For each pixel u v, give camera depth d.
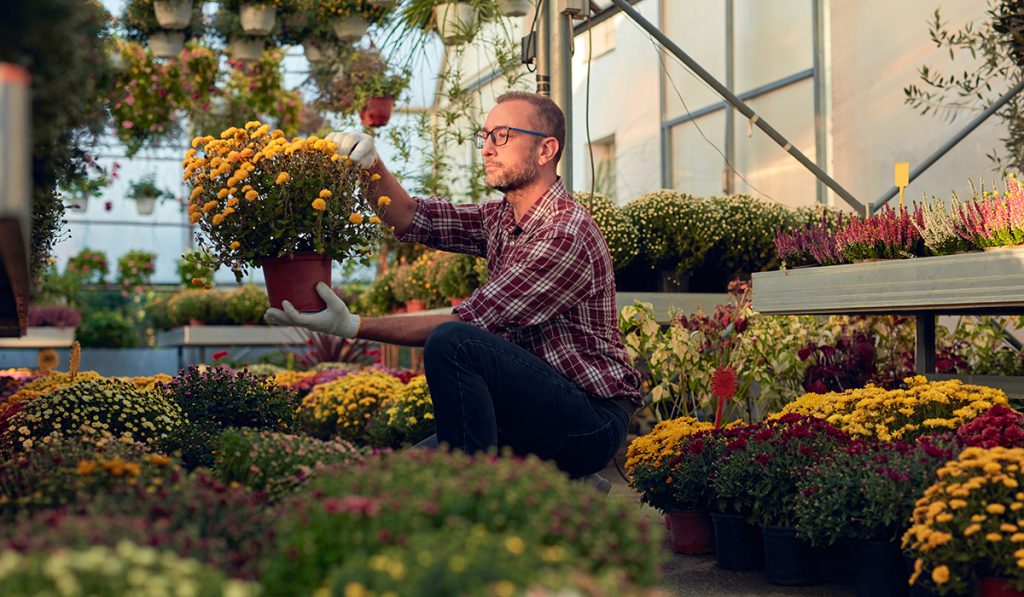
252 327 11.56
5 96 1.13
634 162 8.99
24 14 1.32
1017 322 5.08
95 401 3.18
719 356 4.38
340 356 8.59
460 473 1.43
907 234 3.36
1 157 1.13
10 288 2.23
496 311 2.54
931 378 3.54
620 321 4.57
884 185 6.48
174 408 3.49
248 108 10.59
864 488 2.26
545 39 4.20
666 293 5.28
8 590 1.00
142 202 13.48
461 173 8.83
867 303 3.33
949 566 1.93
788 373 4.45
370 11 7.80
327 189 2.47
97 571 1.03
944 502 1.94
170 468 1.86
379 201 2.64
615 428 2.65
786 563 2.52
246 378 4.39
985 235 3.03
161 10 7.54
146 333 14.91
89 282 14.71
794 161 7.24
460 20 5.98
